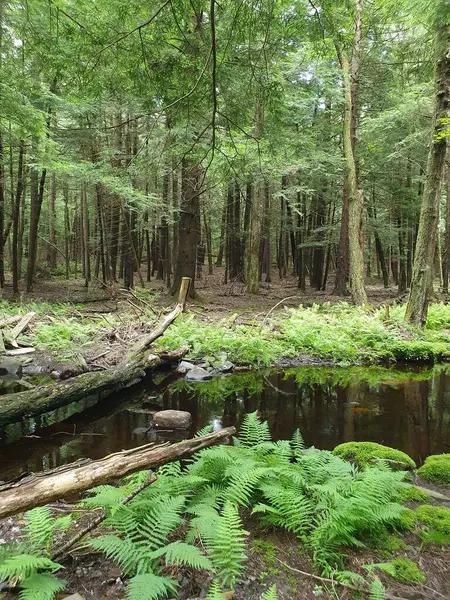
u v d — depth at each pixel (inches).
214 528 98.0
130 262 705.6
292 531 110.6
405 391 277.4
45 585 83.0
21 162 559.5
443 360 368.2
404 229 791.7
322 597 88.7
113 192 532.4
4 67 337.1
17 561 82.7
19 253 761.0
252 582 91.7
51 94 495.8
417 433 201.2
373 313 500.4
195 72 207.0
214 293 787.4
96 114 540.1
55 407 220.2
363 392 275.0
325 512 109.8
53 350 341.1
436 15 288.0
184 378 306.8
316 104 652.1
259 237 784.9
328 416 226.5
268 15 176.9
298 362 352.2
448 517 117.6
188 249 618.5
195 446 129.3
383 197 889.5
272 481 124.6
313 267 960.3
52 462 167.5
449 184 713.6
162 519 100.1
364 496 112.0
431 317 466.3
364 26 587.8
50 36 211.2
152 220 669.3
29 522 110.7
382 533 110.4
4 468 161.6
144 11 198.1
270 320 451.5
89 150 614.2
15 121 386.0
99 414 230.8
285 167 573.3
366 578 94.1
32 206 655.8
